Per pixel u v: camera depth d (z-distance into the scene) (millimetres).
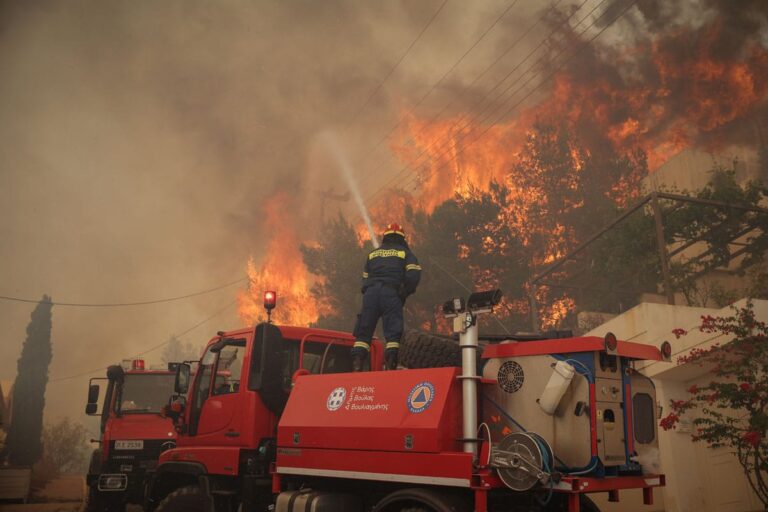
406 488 5211
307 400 6098
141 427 12531
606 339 4664
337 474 5512
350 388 5754
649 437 5195
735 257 20391
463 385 4930
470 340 4953
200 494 7418
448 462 4734
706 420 9391
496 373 5168
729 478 11477
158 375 13453
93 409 13039
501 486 4676
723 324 10383
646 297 20391
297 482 6203
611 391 4855
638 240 18734
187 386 8336
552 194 29094
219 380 7801
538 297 25719
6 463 34906
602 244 20062
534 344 5000
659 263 18734
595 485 4586
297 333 7508
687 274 19297
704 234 18703
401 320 6582
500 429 5023
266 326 7105
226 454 7121
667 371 11414
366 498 5793
